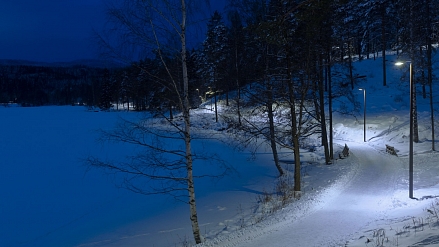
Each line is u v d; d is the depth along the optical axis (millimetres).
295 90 16328
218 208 16719
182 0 9461
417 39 30703
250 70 17781
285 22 14281
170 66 10094
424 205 12023
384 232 8648
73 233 14531
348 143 39438
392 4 48469
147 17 8773
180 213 16469
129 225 15109
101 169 27453
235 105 20766
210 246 9453
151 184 22656
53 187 22781
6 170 28172
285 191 17703
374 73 57844
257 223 11547
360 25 53719
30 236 14508
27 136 51469
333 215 11797
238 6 15109
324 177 20766
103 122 66812
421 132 35188
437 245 6395
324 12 13820
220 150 32906
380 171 21734
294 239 9391
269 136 18688
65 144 42844
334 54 21922
